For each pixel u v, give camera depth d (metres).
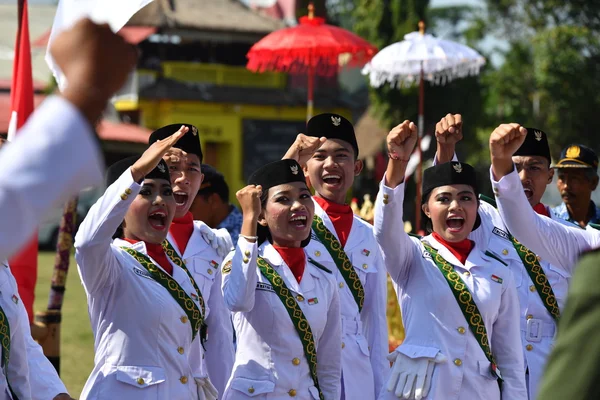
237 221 8.83
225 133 33.94
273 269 5.82
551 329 6.86
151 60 33.09
